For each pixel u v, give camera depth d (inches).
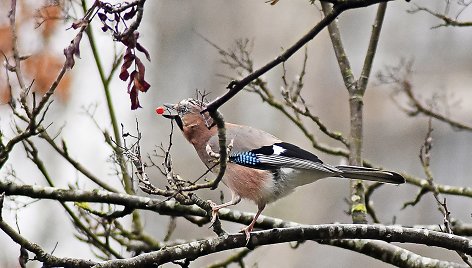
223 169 279.3
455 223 386.6
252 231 316.5
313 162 358.3
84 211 414.9
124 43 263.1
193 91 681.6
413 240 306.0
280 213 652.1
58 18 383.2
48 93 319.6
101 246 406.3
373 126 716.7
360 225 309.7
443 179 708.7
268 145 366.9
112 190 391.9
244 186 364.5
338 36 411.5
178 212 362.6
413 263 354.0
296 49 260.1
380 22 405.1
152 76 687.1
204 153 385.4
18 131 379.2
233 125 385.7
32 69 438.9
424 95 736.3
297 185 366.0
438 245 305.3
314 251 661.9
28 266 542.6
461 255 307.0
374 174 350.3
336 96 685.9
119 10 259.4
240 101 670.5
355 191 378.3
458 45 750.5
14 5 323.6
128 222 581.3
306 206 657.6
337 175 357.1
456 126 467.2
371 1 254.4
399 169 709.3
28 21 432.5
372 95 717.3
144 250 412.2
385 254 358.0
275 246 658.8
